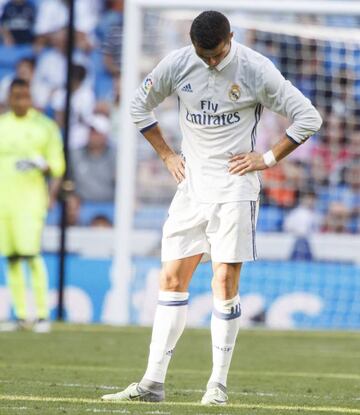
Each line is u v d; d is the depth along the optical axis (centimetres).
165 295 2197
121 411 1972
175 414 1938
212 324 2209
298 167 6200
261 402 2245
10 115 4759
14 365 3105
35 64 6531
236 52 2134
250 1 5222
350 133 6234
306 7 5222
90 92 6500
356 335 4834
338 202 6222
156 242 6200
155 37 6681
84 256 5759
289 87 2156
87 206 6394
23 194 4688
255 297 5600
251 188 2183
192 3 5231
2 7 6569
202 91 2156
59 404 2088
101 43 6544
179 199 2209
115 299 5059
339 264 5656
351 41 6241
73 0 5081
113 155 6469
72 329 4684
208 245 2216
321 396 2433
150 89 2227
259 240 6006
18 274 4684
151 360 2189
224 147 2172
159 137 2272
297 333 4838
